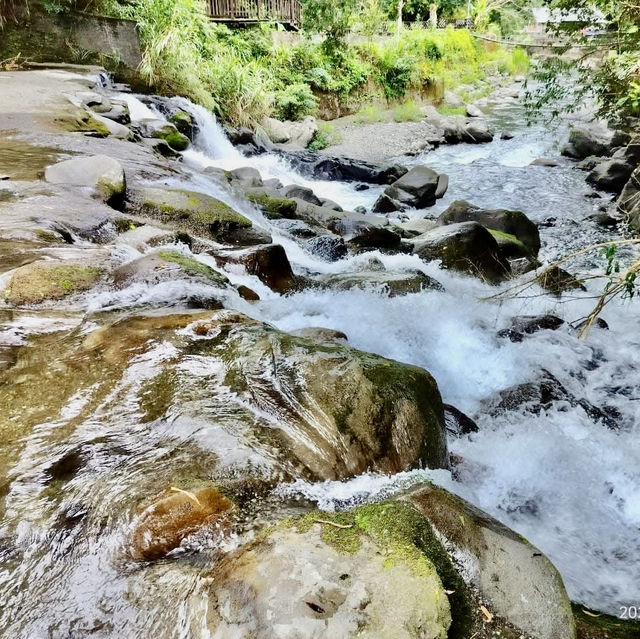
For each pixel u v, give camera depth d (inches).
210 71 588.4
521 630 64.6
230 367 103.7
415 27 1037.2
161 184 259.0
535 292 241.4
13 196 189.8
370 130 757.9
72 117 329.4
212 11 699.4
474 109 877.8
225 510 72.0
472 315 198.8
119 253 157.1
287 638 54.3
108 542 69.9
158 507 71.0
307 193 377.1
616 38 282.2
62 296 128.6
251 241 220.8
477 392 165.9
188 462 80.9
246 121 613.3
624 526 115.2
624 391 171.3
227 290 143.8
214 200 239.0
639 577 98.8
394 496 77.3
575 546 106.7
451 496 80.9
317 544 64.2
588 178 510.6
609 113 336.8
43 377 101.4
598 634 72.4
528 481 122.4
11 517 74.2
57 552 69.7
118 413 93.3
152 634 59.8
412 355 169.2
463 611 64.0
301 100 714.8
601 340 200.4
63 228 168.9
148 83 521.3
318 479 83.0
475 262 261.0
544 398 156.9
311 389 96.1
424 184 472.1
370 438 90.7
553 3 306.3
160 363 105.4
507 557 71.4
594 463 133.3
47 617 62.8
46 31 470.9
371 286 195.2
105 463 82.1
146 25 530.6
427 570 60.1
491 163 617.6
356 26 914.7
